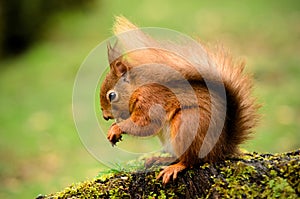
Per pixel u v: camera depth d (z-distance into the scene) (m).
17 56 22.12
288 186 4.46
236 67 4.98
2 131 14.86
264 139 12.65
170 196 4.73
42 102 16.86
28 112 16.14
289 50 19.41
